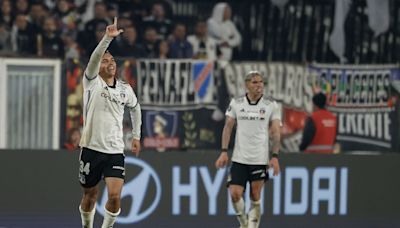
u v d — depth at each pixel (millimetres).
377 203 39469
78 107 42188
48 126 42031
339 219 39031
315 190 38781
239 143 31922
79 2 42219
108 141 26250
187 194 37594
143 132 42344
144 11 42812
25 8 41781
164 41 42938
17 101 41781
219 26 43438
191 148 42906
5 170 36125
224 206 37875
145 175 37250
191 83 43031
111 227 26766
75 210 36531
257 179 31922
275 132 31828
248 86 31766
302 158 38656
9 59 41562
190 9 43281
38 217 36281
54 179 36469
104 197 36469
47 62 41938
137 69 42500
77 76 42125
